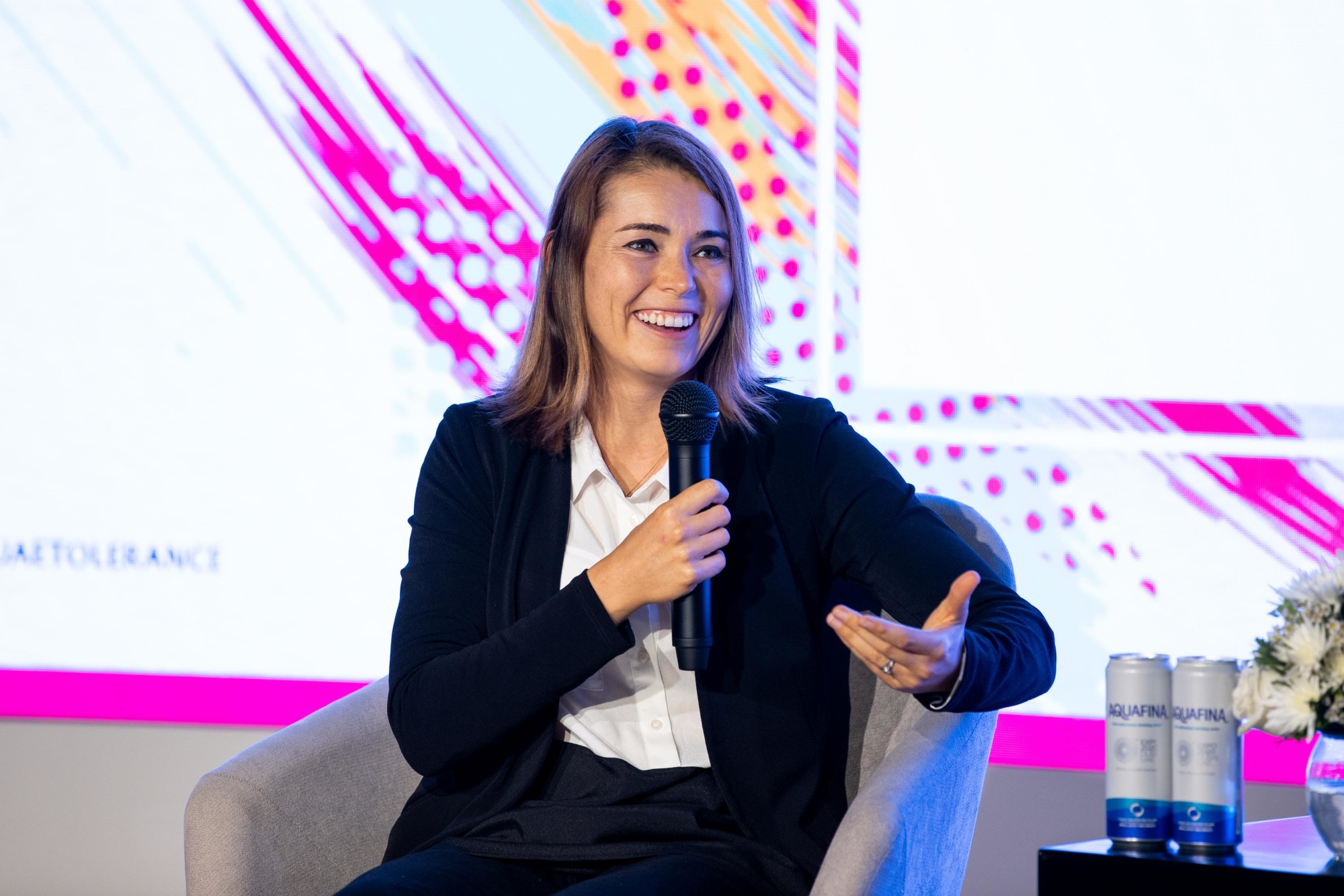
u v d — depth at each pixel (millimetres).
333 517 9086
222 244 9156
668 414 5328
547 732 5418
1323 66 8125
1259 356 8234
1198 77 8281
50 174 9227
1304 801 8117
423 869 4914
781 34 8711
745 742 5398
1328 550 8109
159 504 9180
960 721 5375
